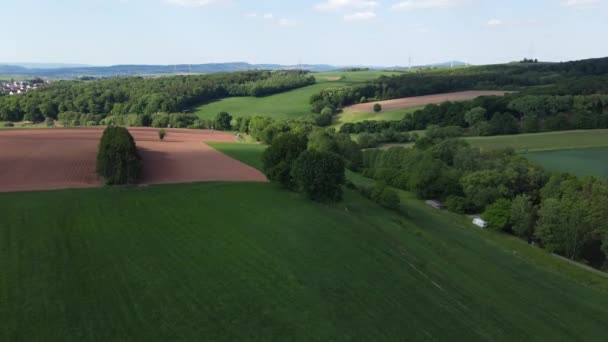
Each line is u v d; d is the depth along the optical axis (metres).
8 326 24.91
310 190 58.97
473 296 38.97
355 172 103.31
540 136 110.44
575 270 53.78
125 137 63.34
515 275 47.38
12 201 45.38
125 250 35.91
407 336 29.94
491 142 107.00
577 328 36.78
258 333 27.19
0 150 76.31
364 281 36.78
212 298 30.28
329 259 39.66
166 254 36.09
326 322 29.47
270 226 45.69
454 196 77.62
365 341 28.27
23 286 28.95
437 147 98.25
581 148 100.56
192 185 60.62
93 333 25.14
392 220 59.19
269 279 34.03
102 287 29.97
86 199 48.28
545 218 61.22
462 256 50.09
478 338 31.73
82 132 112.12
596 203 60.84
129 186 57.81
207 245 38.84
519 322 35.75
